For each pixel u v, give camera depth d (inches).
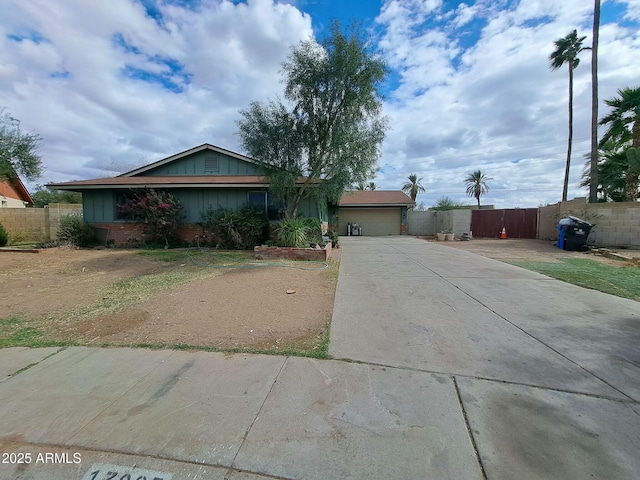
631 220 449.7
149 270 310.3
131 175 577.9
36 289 238.5
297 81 386.0
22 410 92.7
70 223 488.7
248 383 107.2
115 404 95.7
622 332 151.3
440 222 844.0
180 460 74.7
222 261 361.4
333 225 824.9
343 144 377.7
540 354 129.0
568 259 378.9
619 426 85.9
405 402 96.8
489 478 69.1
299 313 181.2
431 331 153.9
